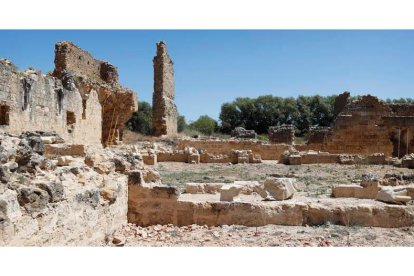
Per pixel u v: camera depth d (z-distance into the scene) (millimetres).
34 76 24812
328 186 20250
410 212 12211
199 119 92750
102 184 10852
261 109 90375
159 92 51781
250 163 36688
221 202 12602
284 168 31531
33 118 24578
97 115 36562
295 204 12453
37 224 7297
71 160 11258
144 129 77688
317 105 91250
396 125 43219
